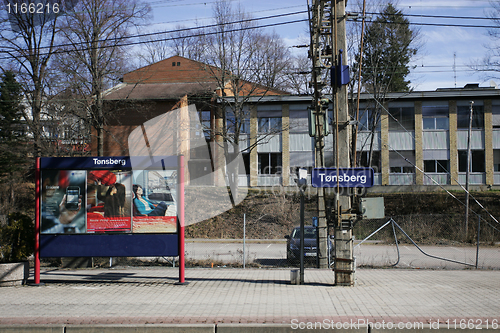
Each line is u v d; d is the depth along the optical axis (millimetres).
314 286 8703
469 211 23812
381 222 22312
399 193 27812
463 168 32062
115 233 9234
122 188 9289
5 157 28672
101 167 9312
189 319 6113
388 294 7785
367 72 28297
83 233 9211
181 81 39344
